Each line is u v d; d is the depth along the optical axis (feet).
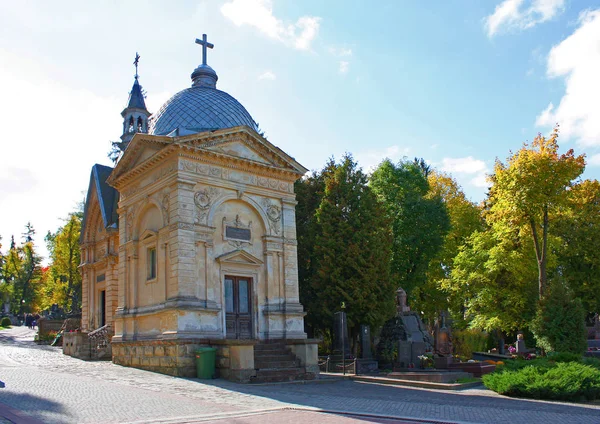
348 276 119.75
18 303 316.60
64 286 218.79
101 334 121.39
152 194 102.22
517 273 146.72
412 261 162.09
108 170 155.84
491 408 59.06
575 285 166.20
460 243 188.14
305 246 129.80
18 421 44.75
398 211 162.40
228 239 100.68
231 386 76.59
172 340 87.81
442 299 181.37
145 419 48.14
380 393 74.23
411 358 105.70
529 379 69.56
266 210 107.24
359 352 121.90
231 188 102.22
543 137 124.67
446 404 62.34
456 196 200.95
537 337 112.98
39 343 161.58
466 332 143.33
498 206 133.18
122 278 107.86
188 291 92.22
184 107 113.91
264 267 104.94
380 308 118.52
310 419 49.78
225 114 114.73
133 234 106.32
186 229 94.12
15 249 313.12
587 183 171.94
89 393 63.16
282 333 103.76
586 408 59.82
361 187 127.95
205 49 130.11
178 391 68.74
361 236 120.78
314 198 138.62
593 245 163.84
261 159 107.45
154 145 101.14
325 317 119.14
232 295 100.32
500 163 129.70
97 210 151.84
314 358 97.09
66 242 214.07
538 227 136.67
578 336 107.96
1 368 89.35
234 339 90.17
